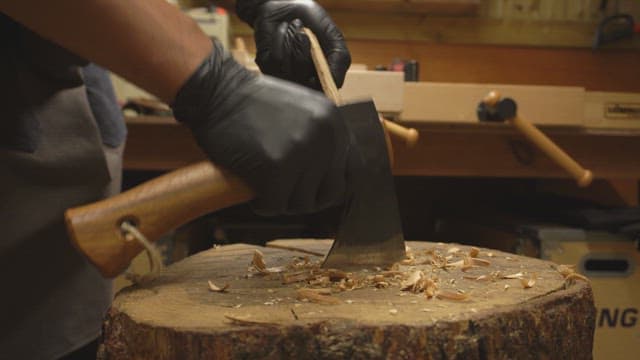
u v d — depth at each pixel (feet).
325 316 2.35
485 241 5.02
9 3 2.32
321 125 2.51
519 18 6.04
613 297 4.16
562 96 4.09
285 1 3.17
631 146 4.49
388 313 2.39
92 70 3.58
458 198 6.61
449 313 2.39
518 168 4.45
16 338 3.11
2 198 3.04
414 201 6.60
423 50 6.03
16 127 3.05
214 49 2.55
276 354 2.27
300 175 2.51
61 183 3.26
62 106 3.27
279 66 3.10
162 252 4.26
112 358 2.45
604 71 6.25
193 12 4.66
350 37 5.89
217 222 5.20
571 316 2.58
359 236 2.78
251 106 2.51
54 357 3.25
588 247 4.18
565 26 6.09
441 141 4.34
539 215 4.99
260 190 2.52
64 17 2.34
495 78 6.15
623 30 5.83
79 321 3.39
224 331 2.27
